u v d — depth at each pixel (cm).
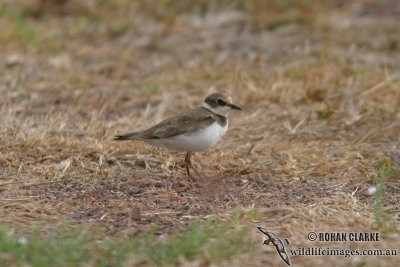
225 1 2342
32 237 917
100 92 1653
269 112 1519
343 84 1645
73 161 1238
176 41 2077
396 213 1062
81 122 1427
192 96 1631
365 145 1360
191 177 1202
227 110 1171
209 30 2166
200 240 916
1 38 1984
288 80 1667
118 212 1042
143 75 1806
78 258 877
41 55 1923
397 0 2384
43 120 1416
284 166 1242
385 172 1134
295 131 1415
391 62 1848
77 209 1053
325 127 1444
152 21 2241
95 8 2298
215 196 1114
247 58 1923
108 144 1301
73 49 1995
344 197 1118
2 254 886
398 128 1423
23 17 2236
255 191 1140
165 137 1137
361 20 2223
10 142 1281
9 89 1638
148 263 883
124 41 2083
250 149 1310
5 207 1055
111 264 873
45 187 1141
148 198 1105
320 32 2117
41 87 1662
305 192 1140
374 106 1524
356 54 1920
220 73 1773
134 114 1528
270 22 2188
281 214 1043
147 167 1238
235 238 941
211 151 1315
